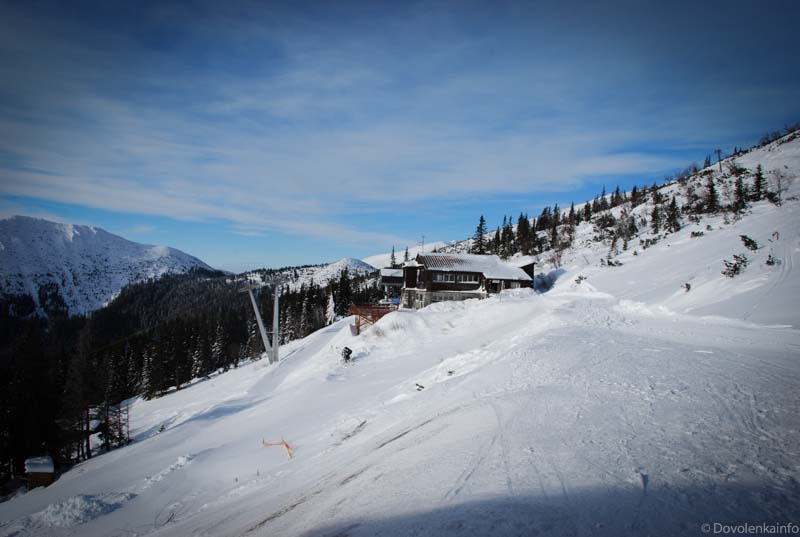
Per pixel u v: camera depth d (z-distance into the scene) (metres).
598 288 40.66
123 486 14.54
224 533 7.31
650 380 9.37
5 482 29.11
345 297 72.38
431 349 25.95
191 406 39.47
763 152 80.44
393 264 143.12
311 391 21.47
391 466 7.33
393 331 30.64
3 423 29.70
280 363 38.38
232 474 13.06
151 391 60.78
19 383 31.23
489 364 14.63
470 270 53.44
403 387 17.27
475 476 5.74
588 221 97.75
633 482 4.93
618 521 4.19
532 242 90.88
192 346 73.88
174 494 12.46
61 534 10.94
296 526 6.12
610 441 6.23
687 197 71.62
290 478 10.24
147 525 10.48
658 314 23.30
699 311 22.50
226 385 43.75
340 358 28.00
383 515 5.27
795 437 5.79
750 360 10.82
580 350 13.72
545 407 8.37
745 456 5.34
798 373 9.26
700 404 7.47
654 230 61.06
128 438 36.59
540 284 58.06
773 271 24.86
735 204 52.69
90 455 35.34
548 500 4.75
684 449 5.70
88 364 38.19
